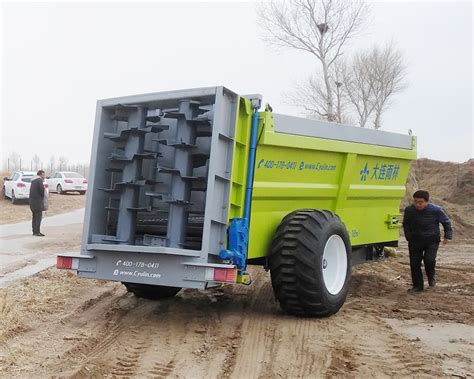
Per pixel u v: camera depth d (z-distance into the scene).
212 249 6.32
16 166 68.75
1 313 7.14
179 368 5.30
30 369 5.20
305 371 5.24
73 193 36.69
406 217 9.38
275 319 7.06
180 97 6.56
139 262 6.54
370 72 35.00
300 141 7.23
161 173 7.11
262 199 6.93
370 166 8.92
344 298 7.36
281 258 6.75
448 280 10.58
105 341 6.15
